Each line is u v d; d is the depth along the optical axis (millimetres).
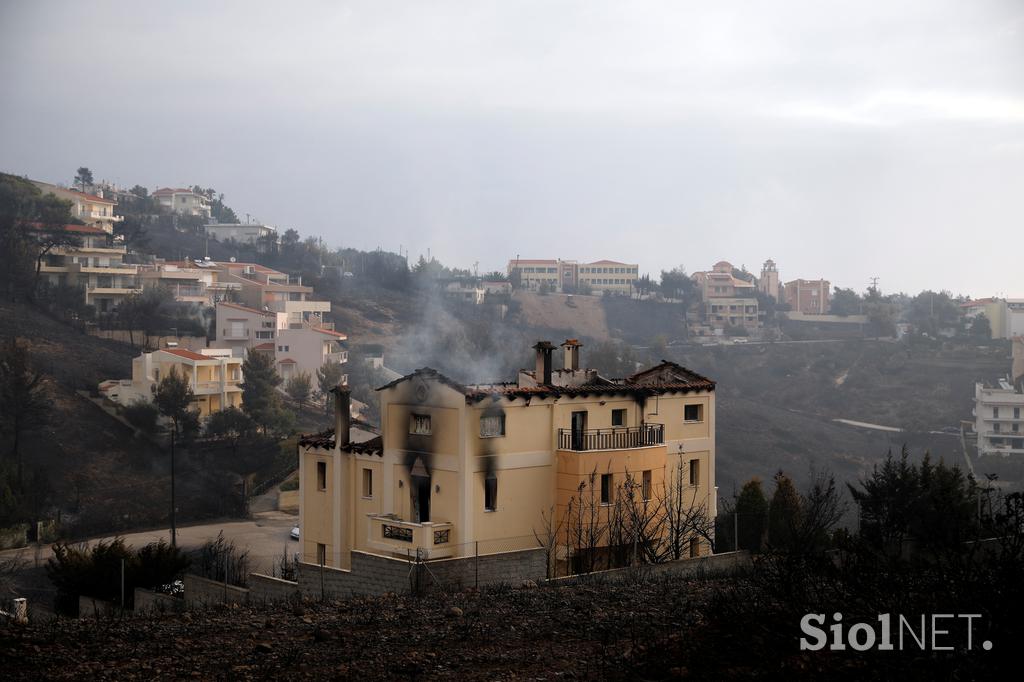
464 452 39906
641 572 31359
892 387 181250
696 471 46875
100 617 27781
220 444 97188
